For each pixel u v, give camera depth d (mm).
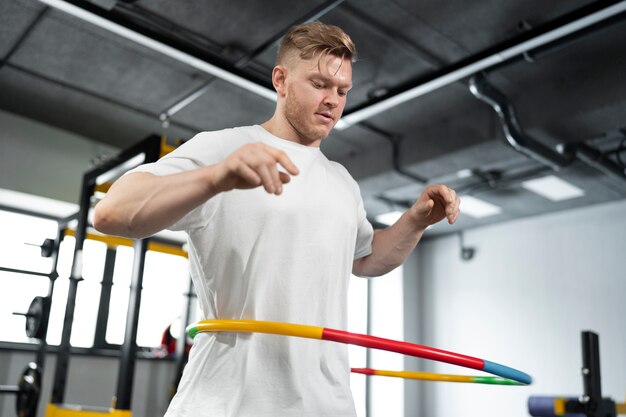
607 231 6219
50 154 5535
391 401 7387
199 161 1031
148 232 887
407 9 3627
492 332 6977
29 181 5344
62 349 4121
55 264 4832
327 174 1174
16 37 4102
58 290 5824
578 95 4266
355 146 5762
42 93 4980
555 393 6227
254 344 1018
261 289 1035
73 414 3703
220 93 4789
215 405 1004
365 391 7594
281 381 1009
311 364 1047
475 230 7484
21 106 5258
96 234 5016
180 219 961
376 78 4453
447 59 4141
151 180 868
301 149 1155
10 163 5258
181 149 1047
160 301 6543
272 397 1001
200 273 1101
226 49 4082
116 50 4230
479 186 5812
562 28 3244
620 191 5879
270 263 1037
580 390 6020
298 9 3641
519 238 6988
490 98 4145
